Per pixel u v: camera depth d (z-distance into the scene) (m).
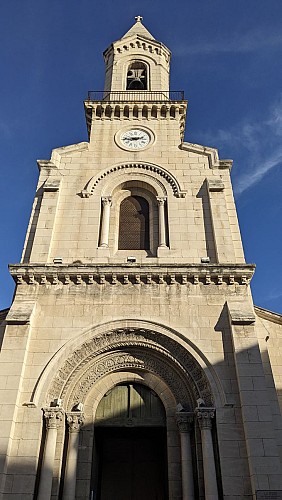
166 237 21.62
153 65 31.86
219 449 15.20
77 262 20.34
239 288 18.97
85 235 21.42
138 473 20.84
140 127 26.53
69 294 18.75
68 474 15.35
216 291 18.88
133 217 23.17
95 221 21.98
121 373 18.05
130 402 17.94
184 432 16.27
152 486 20.52
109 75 31.86
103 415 17.64
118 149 25.30
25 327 17.56
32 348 17.36
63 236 21.33
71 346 17.31
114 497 20.17
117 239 22.19
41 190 23.25
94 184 23.47
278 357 19.30
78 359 17.28
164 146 25.42
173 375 17.58
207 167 24.30
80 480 15.74
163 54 33.03
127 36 33.56
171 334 17.69
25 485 14.48
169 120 27.05
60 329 17.84
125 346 17.84
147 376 17.95
